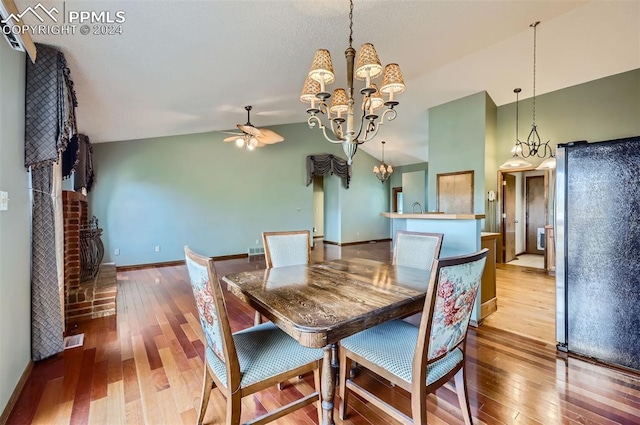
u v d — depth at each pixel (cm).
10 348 173
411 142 794
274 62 314
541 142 534
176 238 605
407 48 350
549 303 349
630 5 330
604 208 203
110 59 240
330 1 227
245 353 141
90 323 291
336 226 900
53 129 210
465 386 148
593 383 187
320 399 149
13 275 181
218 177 654
